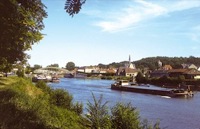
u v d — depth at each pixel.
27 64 34.06
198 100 60.72
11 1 9.20
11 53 12.23
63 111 22.75
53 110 20.94
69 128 17.83
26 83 38.84
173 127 30.81
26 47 18.92
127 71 177.25
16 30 10.63
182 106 49.19
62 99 28.59
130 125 16.44
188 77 106.69
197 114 39.91
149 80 111.19
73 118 21.34
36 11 13.22
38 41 19.28
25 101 19.22
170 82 99.75
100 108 18.64
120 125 16.45
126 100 56.56
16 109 14.66
